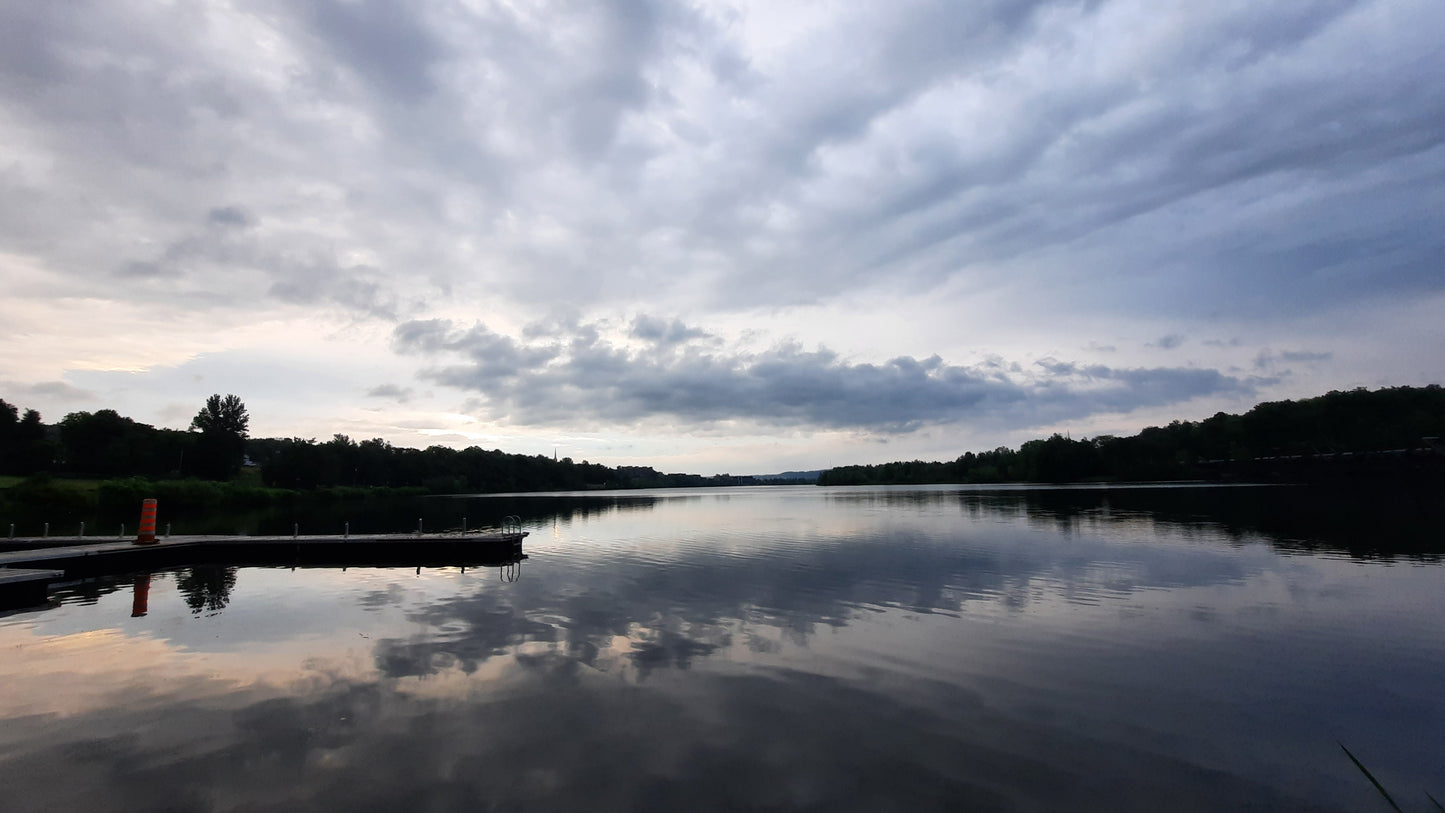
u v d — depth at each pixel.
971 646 12.23
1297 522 34.34
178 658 11.76
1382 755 7.76
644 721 8.65
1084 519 39.62
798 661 11.32
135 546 25.67
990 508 54.25
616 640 12.82
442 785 6.90
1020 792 6.79
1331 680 10.32
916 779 7.05
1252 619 14.18
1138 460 116.25
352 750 7.79
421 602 17.11
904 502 71.88
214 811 6.40
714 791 6.76
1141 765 7.45
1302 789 6.95
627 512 64.75
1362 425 91.44
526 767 7.31
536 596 17.81
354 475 132.25
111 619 15.18
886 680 10.30
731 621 14.39
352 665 11.23
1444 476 74.12
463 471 159.12
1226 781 7.11
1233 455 104.50
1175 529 32.41
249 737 8.19
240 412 116.38
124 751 7.81
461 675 10.62
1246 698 9.55
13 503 53.12
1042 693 9.73
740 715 8.86
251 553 27.83
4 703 9.45
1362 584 17.75
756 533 36.66
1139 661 11.28
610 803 6.50
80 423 88.12
